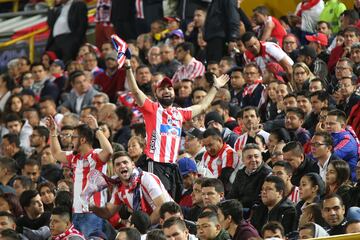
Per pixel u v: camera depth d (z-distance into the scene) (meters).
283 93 39.72
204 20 48.97
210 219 29.94
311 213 30.73
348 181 32.31
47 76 51.47
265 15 47.84
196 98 41.25
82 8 54.84
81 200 34.44
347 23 44.81
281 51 42.12
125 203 33.50
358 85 38.16
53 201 35.91
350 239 27.17
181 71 45.91
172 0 55.59
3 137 43.34
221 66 44.41
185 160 35.22
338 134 34.88
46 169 39.16
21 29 60.12
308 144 35.84
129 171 33.22
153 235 29.28
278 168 32.88
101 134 34.91
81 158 34.97
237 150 37.25
